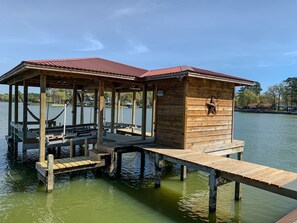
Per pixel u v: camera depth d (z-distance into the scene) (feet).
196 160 22.03
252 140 66.80
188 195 23.86
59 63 27.09
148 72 37.45
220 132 32.01
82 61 33.73
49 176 22.97
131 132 47.16
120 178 28.76
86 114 119.96
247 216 19.53
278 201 22.70
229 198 23.27
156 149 27.50
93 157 28.12
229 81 29.99
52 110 140.97
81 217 18.78
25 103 32.01
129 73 31.60
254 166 19.98
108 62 39.40
